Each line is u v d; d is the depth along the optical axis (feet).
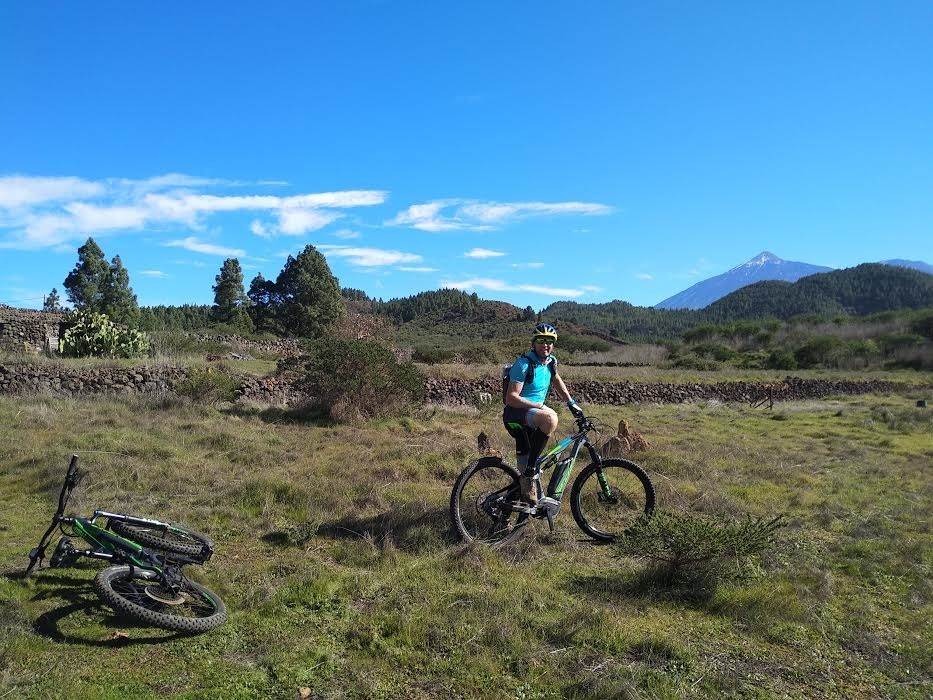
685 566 14.33
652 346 149.48
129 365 51.34
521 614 12.33
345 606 12.59
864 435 42.80
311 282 182.09
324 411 40.91
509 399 16.57
